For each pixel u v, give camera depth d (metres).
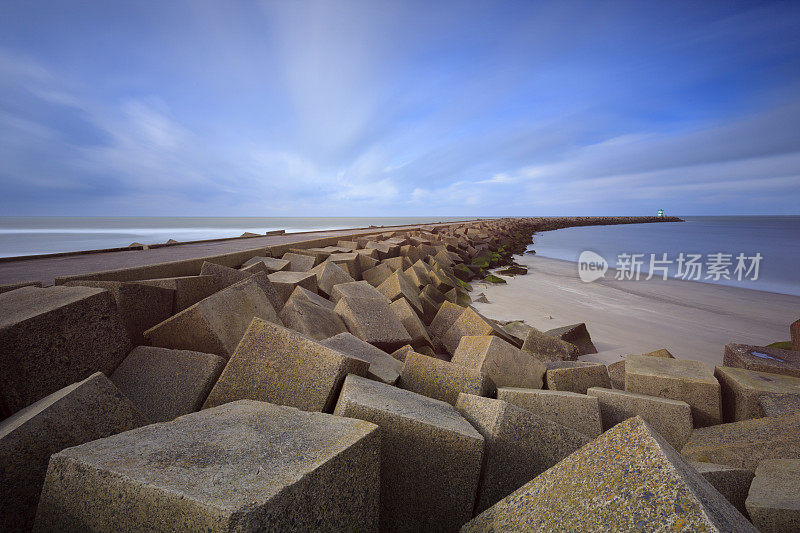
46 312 2.46
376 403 2.01
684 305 11.06
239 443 1.52
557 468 1.54
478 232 28.59
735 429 2.88
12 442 1.65
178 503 1.19
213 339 3.24
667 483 1.21
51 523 1.41
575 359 5.63
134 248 11.28
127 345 2.95
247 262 7.54
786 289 14.04
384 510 1.95
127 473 1.32
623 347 7.13
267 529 1.16
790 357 4.05
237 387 2.46
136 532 1.25
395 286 6.98
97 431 1.90
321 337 4.20
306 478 1.32
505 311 9.73
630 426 1.44
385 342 4.72
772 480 1.94
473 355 3.88
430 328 6.51
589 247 32.31
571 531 1.30
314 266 8.18
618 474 1.33
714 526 1.05
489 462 2.02
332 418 1.79
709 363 6.42
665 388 3.40
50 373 2.47
